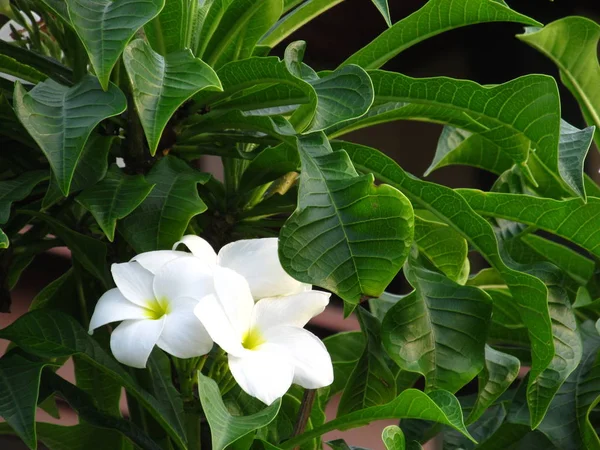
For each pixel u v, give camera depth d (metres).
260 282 0.67
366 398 0.79
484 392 0.76
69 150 0.61
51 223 0.74
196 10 0.76
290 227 0.63
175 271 0.65
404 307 0.72
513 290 0.73
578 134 0.78
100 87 0.64
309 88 0.68
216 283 0.63
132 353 0.62
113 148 0.77
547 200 0.76
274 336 0.65
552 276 0.78
